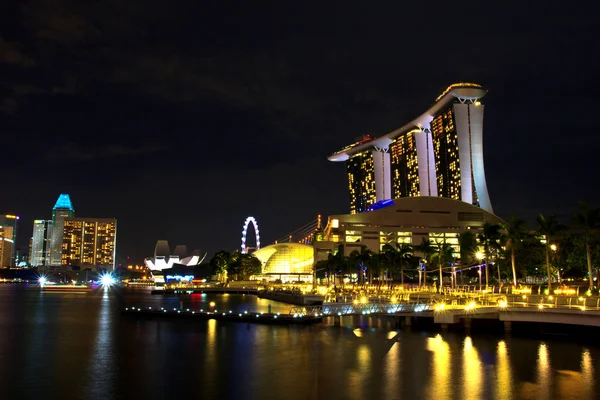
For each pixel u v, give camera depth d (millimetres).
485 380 47312
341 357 58156
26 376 50031
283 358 57844
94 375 50281
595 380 47125
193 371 51656
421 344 66312
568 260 123250
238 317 94000
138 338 73625
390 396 42469
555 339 69562
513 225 115500
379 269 167250
